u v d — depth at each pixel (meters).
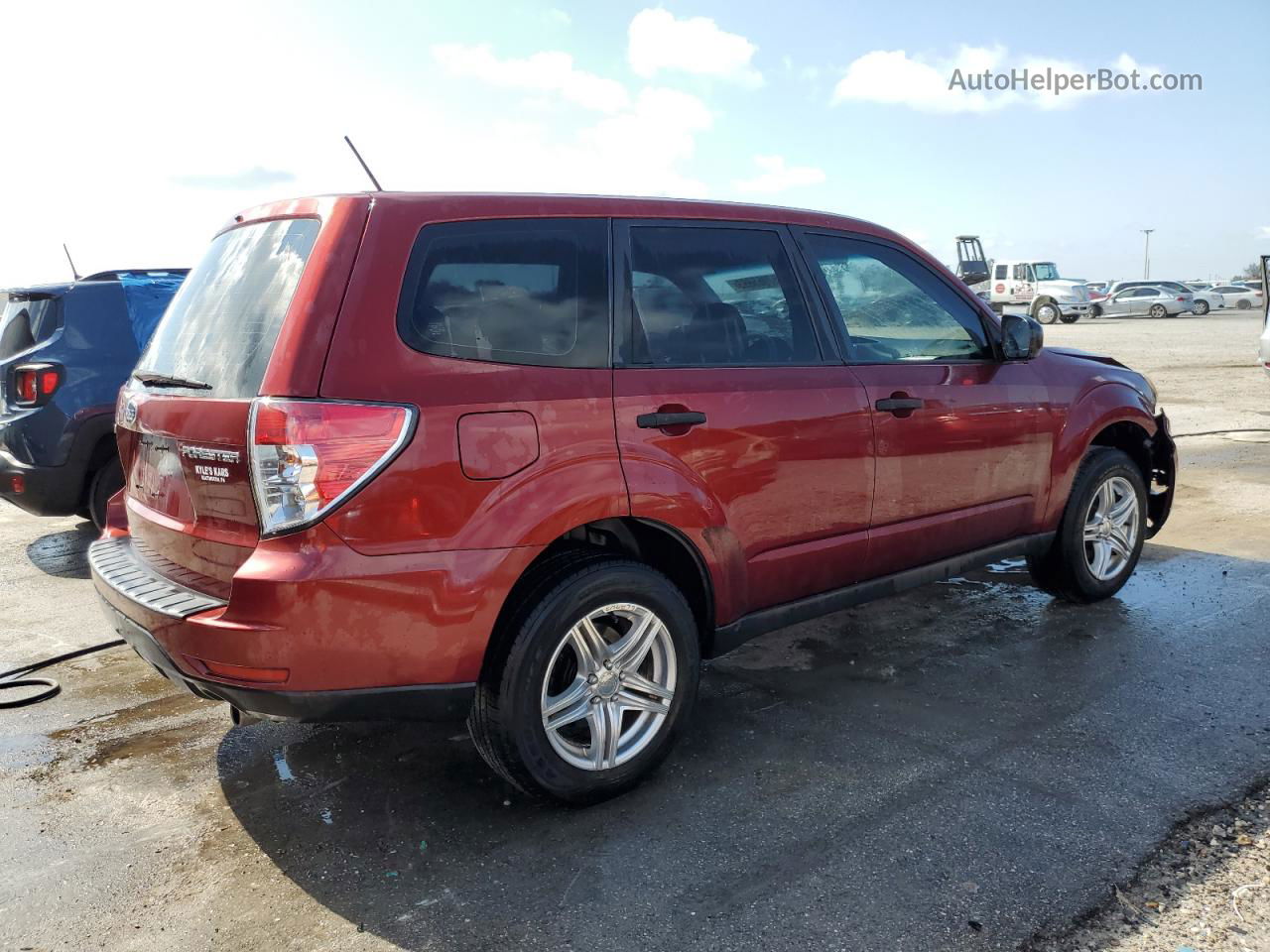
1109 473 4.64
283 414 2.41
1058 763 3.18
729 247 3.39
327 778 3.22
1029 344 4.11
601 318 2.99
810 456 3.39
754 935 2.33
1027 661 4.09
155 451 2.97
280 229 2.84
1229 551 5.71
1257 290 45.88
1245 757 3.19
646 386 2.99
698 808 2.95
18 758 3.43
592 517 2.82
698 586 3.27
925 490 3.83
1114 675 3.91
